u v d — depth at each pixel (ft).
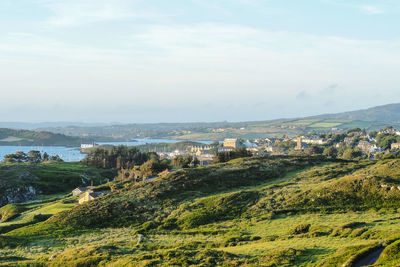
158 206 295.28
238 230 218.38
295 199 262.67
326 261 133.90
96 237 237.66
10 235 254.06
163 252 175.11
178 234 227.40
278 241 180.14
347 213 225.35
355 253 132.67
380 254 127.65
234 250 171.73
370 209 227.40
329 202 248.73
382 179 262.26
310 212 237.45
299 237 181.27
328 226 191.93
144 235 231.91
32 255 207.51
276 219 232.32
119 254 184.55
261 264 144.36
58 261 184.03
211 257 158.71
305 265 137.49
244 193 296.92
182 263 156.15
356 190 257.14
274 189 305.94
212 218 254.47
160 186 339.57
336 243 157.99
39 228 269.23
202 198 301.22
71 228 265.13
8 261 193.36
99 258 177.78
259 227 220.02
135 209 291.58
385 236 153.58
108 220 276.21
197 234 222.28
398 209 217.56
